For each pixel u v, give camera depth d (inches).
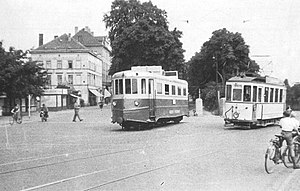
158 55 2038.6
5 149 651.5
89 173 415.8
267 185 355.9
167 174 406.6
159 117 1101.1
